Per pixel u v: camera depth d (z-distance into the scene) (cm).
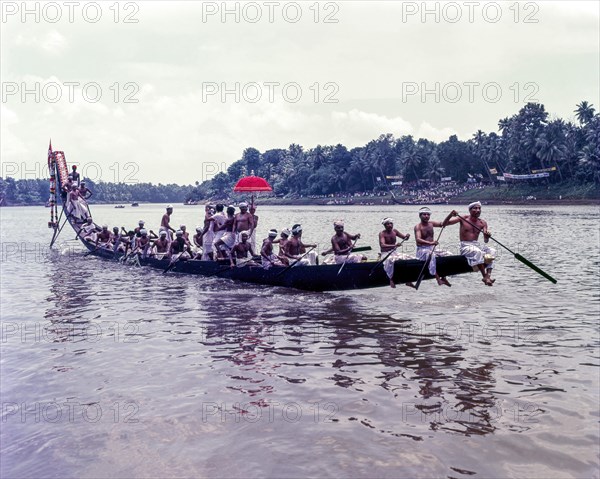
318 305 1259
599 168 10088
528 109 11281
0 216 10112
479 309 1181
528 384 718
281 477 501
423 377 754
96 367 821
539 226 4184
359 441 569
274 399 687
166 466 526
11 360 859
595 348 868
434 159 13612
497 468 510
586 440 560
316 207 14588
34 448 567
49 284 1647
